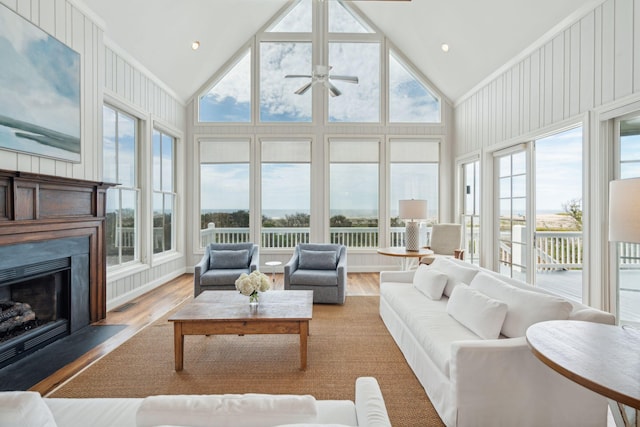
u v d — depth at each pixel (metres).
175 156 5.79
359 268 6.13
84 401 1.38
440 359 1.88
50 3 2.86
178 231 5.81
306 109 6.10
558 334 1.46
